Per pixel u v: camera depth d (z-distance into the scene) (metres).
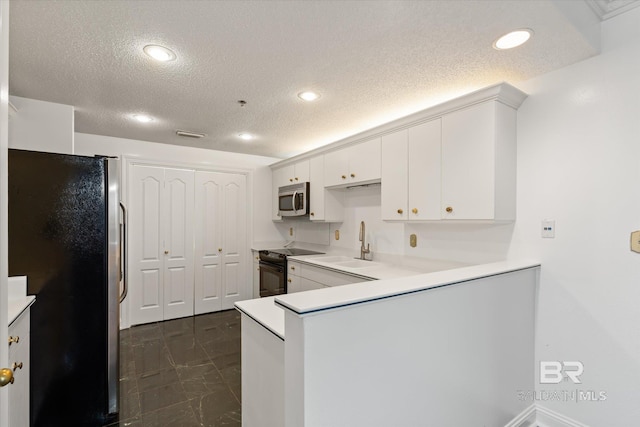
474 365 1.55
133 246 3.66
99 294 1.89
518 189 2.06
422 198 2.31
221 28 1.51
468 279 1.46
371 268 2.73
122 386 2.32
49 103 2.43
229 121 2.91
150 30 1.52
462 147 2.06
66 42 1.62
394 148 2.54
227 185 4.33
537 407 1.97
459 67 1.89
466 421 1.51
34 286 1.72
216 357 2.82
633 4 1.61
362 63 1.84
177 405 2.10
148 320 3.74
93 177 1.88
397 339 1.22
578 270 1.82
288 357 1.05
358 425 1.11
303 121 2.92
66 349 1.80
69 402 1.81
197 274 4.09
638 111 1.61
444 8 1.36
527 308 1.91
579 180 1.81
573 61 1.80
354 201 3.46
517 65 1.86
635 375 1.63
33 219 1.73
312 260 3.21
